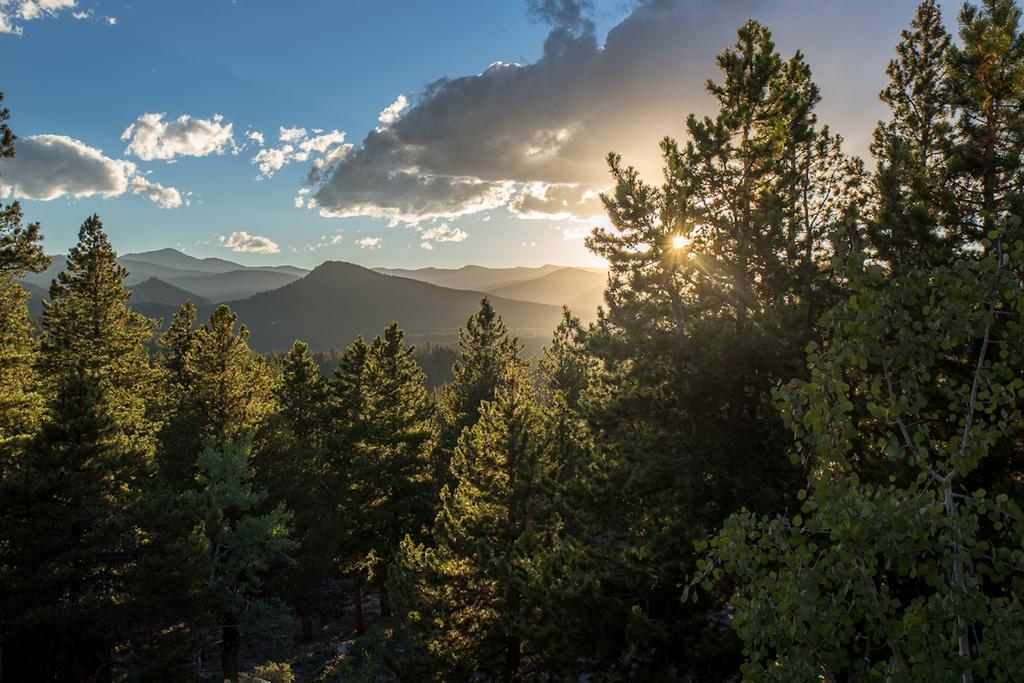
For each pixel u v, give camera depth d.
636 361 15.09
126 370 37.53
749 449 13.02
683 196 15.27
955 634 3.96
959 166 12.46
